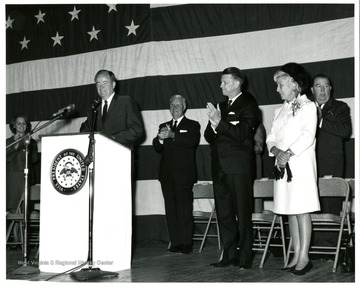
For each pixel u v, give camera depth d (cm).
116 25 797
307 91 649
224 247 518
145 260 576
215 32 736
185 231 653
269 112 694
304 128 463
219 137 502
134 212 766
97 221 463
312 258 560
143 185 764
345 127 567
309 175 457
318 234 589
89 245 450
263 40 704
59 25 842
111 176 477
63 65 835
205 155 734
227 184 493
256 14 710
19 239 763
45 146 483
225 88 507
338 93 650
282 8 693
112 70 795
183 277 454
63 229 472
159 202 758
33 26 860
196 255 621
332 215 497
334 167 575
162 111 759
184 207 655
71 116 824
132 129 530
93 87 809
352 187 571
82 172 468
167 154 667
